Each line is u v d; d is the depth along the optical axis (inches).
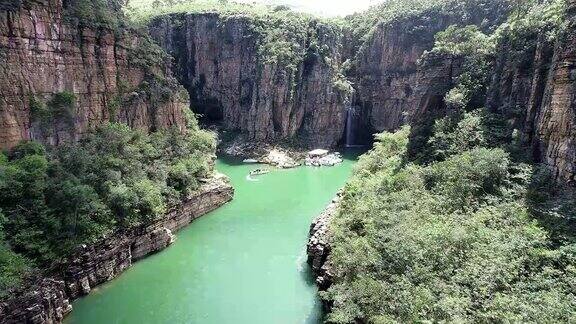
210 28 4133.9
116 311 1272.1
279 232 1902.1
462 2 3597.4
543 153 1136.2
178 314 1266.0
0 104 1362.0
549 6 1386.6
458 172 1229.7
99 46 1779.0
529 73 1328.7
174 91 2279.8
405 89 3932.1
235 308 1299.2
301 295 1370.6
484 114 1461.6
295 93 3816.4
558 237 886.4
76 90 1659.7
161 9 4456.2
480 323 735.7
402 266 959.0
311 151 3619.6
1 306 1021.8
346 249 1158.3
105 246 1409.9
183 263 1585.9
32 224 1256.8
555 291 750.5
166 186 1847.9
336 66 4173.2
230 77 4057.6
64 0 1656.0
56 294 1176.8
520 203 1049.5
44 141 1519.4
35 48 1483.8
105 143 1691.7
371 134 4242.1
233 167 3179.1
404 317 815.1
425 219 1112.2
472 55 1694.1
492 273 826.2
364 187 1566.2
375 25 4207.7
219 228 1934.1
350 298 972.6
